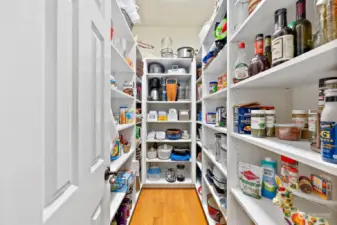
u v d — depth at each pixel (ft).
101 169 2.71
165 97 8.73
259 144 2.62
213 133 6.90
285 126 2.82
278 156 3.74
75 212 1.83
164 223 5.86
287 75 2.47
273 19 2.95
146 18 8.79
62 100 1.62
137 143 7.68
